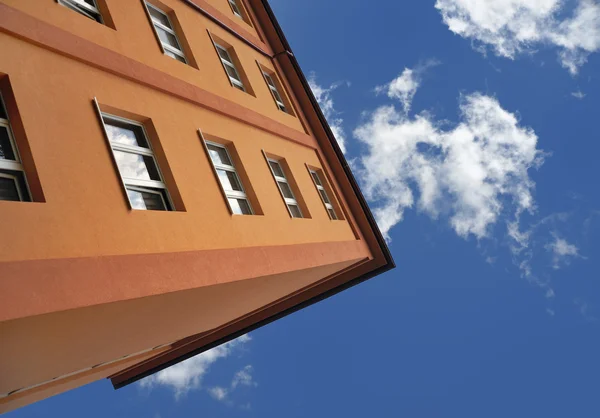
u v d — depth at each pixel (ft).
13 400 31.50
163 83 32.17
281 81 58.54
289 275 38.14
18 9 24.23
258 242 33.47
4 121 21.30
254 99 47.67
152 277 22.75
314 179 54.03
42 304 17.70
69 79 24.75
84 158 22.84
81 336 23.12
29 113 21.50
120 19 32.50
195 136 32.83
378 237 55.31
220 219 30.45
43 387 32.73
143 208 26.61
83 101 24.84
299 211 45.85
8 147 20.85
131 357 41.93
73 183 21.62
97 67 27.17
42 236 19.11
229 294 32.14
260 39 60.08
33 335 19.80
